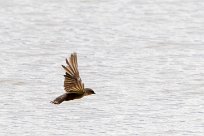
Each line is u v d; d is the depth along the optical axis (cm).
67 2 5012
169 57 3309
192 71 3022
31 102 2547
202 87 2730
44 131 2223
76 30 4056
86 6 4844
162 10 4662
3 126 2284
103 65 3144
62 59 3312
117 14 4541
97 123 2281
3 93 2673
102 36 3869
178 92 2666
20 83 2823
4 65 3177
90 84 2805
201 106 2473
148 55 3356
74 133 2197
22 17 4491
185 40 3744
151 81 2839
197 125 2272
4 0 5106
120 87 2738
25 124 2298
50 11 4688
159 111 2414
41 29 4109
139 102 2522
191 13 4562
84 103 2498
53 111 2420
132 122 2291
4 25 4244
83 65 3152
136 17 4434
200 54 3384
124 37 3828
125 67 3094
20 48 3581
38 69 3092
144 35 3884
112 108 2444
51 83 2834
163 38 3794
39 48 3578
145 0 5016
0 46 3641
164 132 2200
